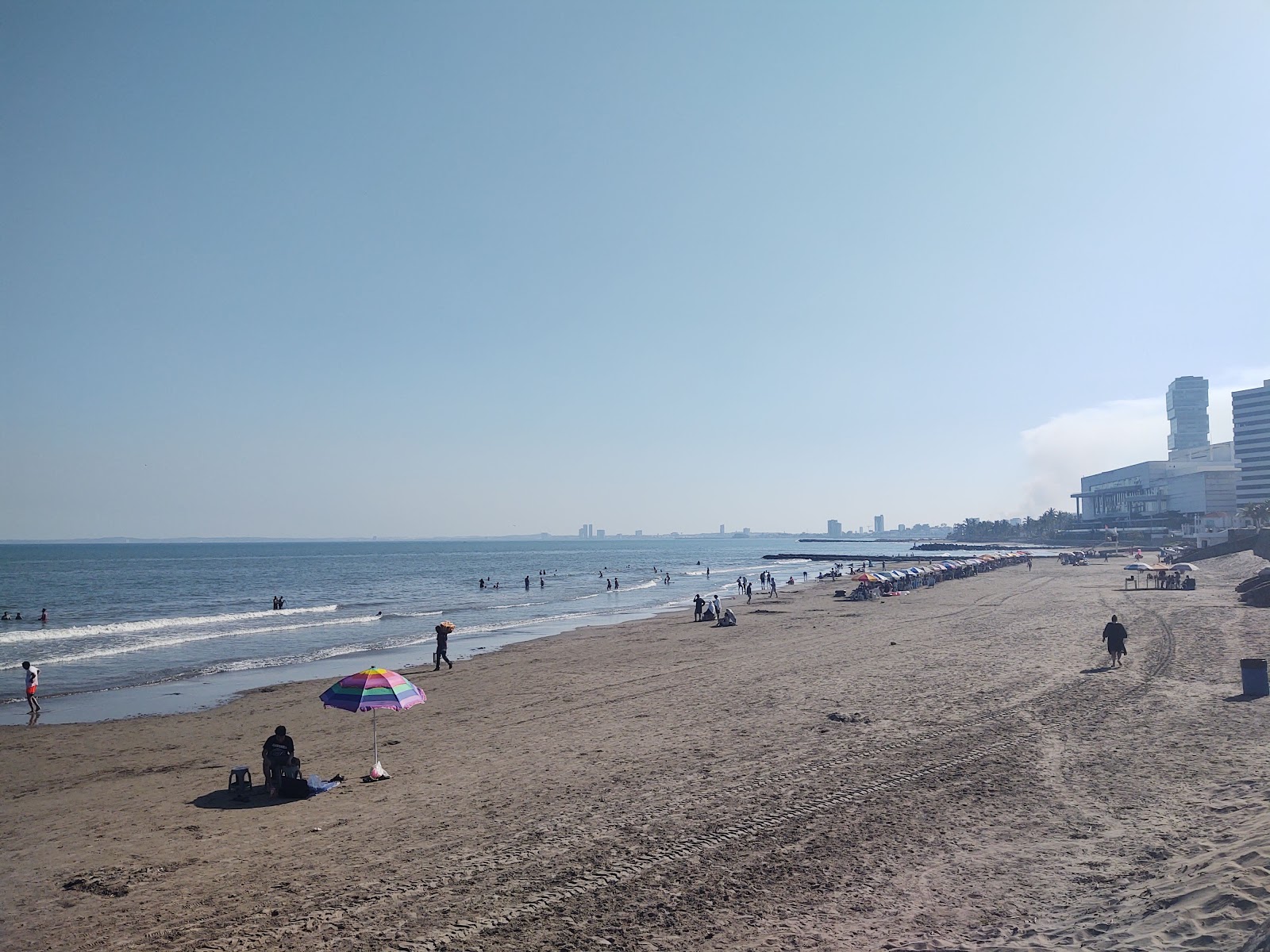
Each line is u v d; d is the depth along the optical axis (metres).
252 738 18.84
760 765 14.02
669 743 16.12
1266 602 38.59
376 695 13.94
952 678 21.84
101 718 21.88
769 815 11.35
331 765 15.84
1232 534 88.06
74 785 14.85
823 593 66.62
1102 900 8.00
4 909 8.86
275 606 55.38
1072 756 13.77
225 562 156.00
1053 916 7.75
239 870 9.95
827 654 28.41
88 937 8.10
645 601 64.25
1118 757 13.55
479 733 18.20
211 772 15.72
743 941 7.64
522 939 7.81
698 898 8.66
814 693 20.69
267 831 11.66
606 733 17.42
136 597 71.62
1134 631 30.33
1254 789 11.27
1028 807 11.29
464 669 28.95
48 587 83.44
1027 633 31.45
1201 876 7.88
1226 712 16.48
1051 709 17.47
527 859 9.98
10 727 20.39
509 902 8.70
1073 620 35.31
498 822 11.54
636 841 10.50
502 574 111.75
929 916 7.99
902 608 47.03
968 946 7.24
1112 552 129.62
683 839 10.50
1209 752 13.48
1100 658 24.39
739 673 24.95
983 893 8.48
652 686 23.28
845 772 13.35
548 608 57.62
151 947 7.84
